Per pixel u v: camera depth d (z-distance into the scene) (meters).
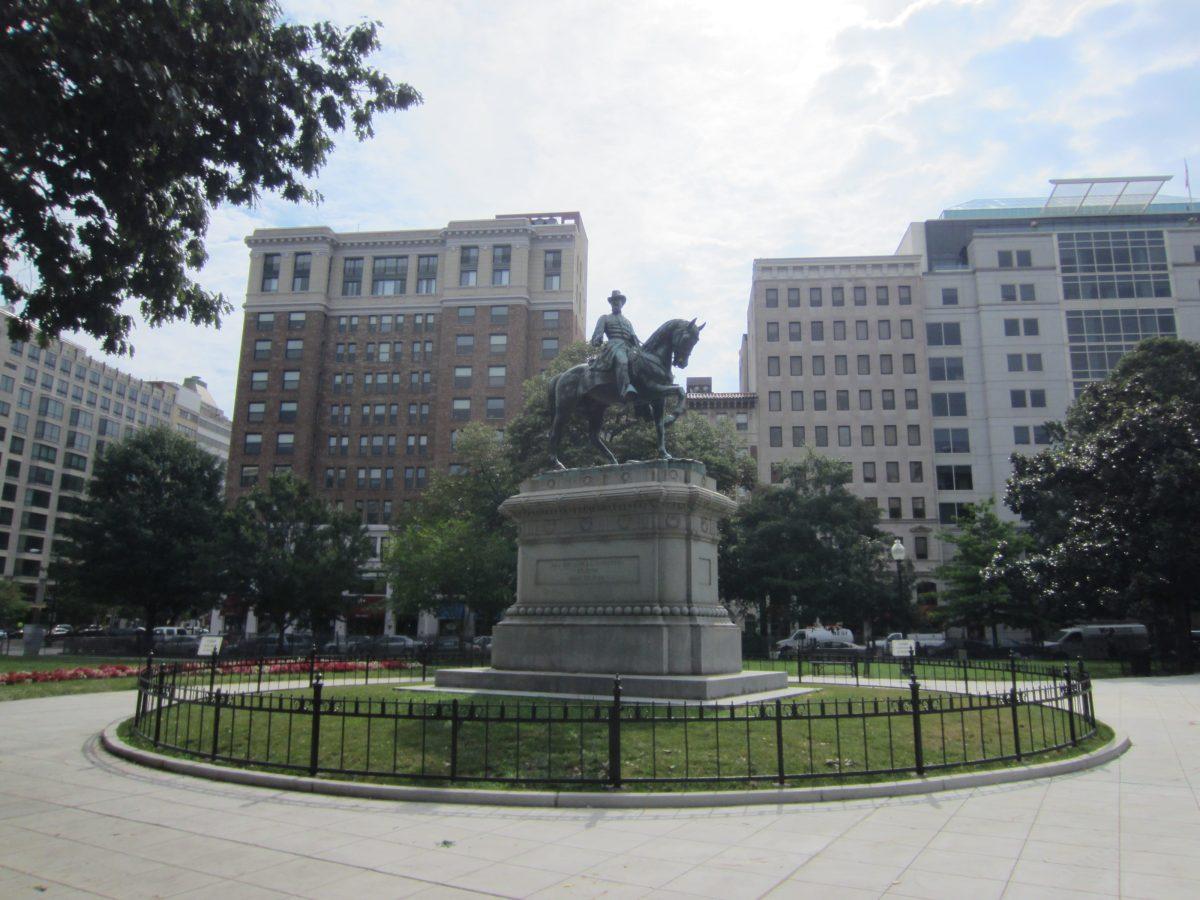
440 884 6.15
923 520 71.81
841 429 74.19
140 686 12.25
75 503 52.59
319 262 80.12
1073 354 73.69
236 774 9.61
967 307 75.81
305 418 76.88
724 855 6.83
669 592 14.62
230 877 6.32
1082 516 35.00
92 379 102.38
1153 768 10.60
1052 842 7.19
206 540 52.16
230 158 12.52
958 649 46.41
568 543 15.78
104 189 11.07
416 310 79.38
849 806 8.44
